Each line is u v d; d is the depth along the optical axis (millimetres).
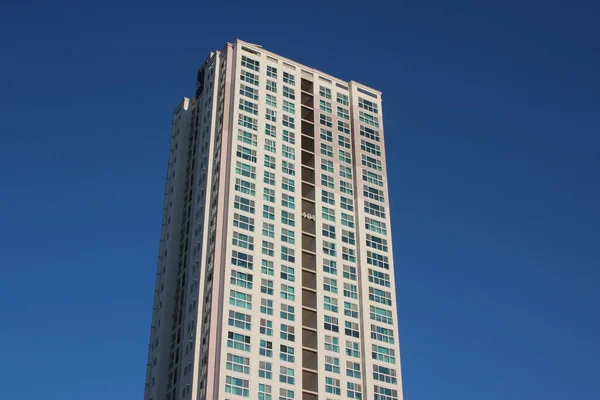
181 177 138750
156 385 118750
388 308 126875
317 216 129250
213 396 105125
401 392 120062
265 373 109750
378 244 132625
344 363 117938
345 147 140875
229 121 130250
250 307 113938
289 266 120812
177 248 131625
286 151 132000
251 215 121688
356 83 149500
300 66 144250
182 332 119625
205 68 144625
